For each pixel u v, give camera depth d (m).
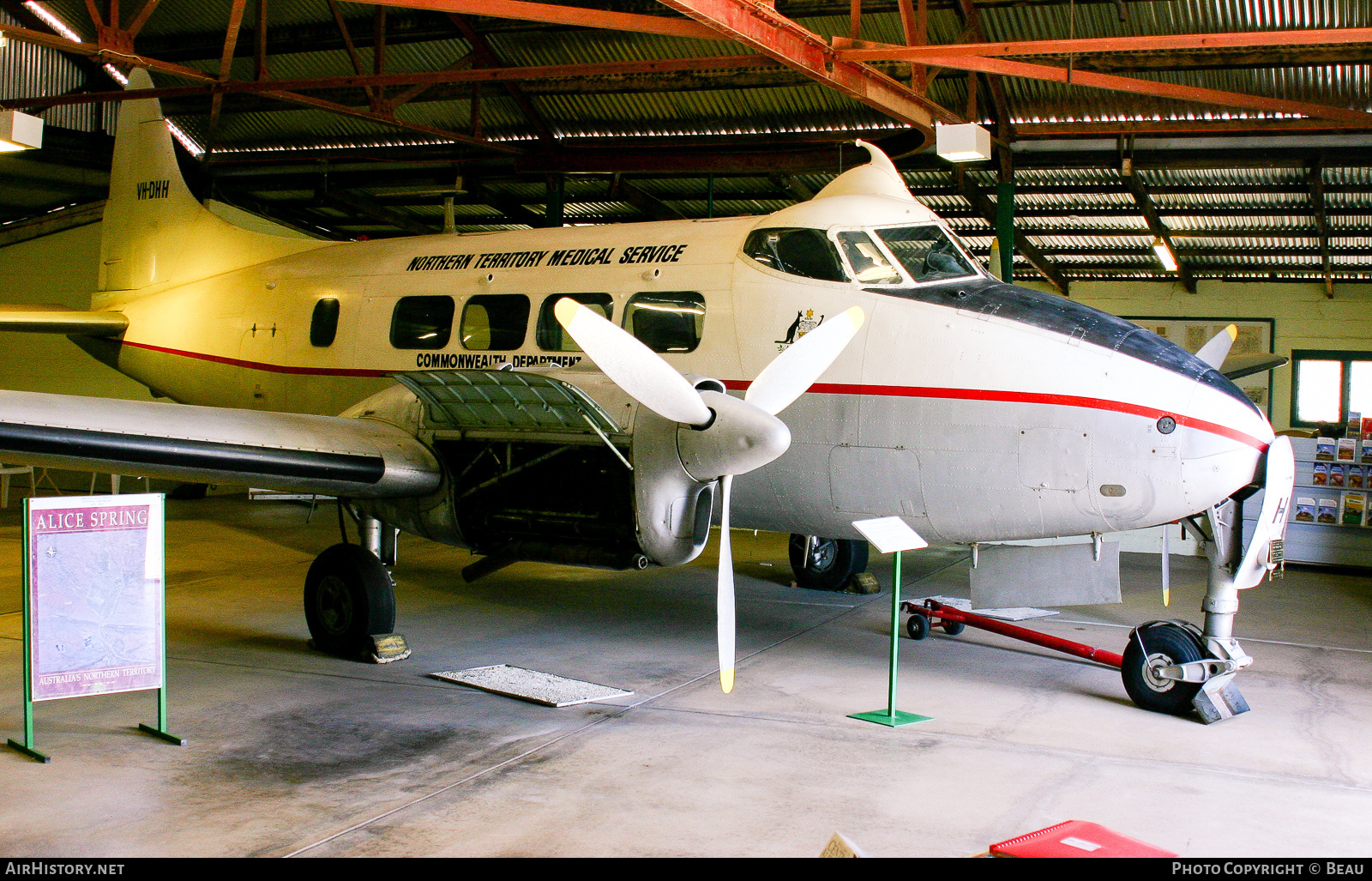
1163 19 12.45
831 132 15.12
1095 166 14.98
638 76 15.03
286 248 10.88
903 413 6.79
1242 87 13.38
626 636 8.16
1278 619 9.23
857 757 5.32
